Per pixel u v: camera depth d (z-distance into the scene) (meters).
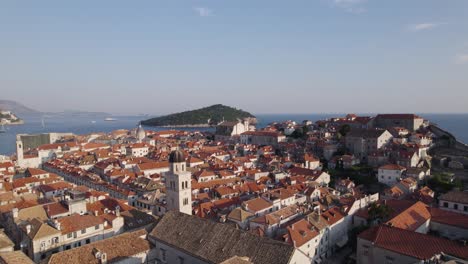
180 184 97.25
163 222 83.81
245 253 66.12
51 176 178.88
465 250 65.00
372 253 75.00
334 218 105.25
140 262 76.81
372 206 104.75
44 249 82.38
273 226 98.50
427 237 71.31
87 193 129.00
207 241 72.38
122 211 111.81
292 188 147.12
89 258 69.81
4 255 64.31
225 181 169.38
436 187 155.88
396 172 167.75
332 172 194.75
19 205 110.50
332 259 97.19
